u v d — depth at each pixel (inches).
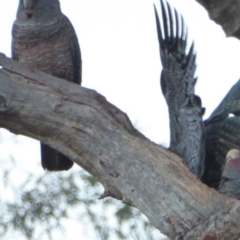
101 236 580.4
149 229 582.2
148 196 371.6
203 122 434.0
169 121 417.4
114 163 378.9
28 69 394.9
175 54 418.6
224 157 436.8
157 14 420.8
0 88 386.6
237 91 456.8
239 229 357.7
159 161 374.0
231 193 420.8
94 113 385.4
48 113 385.7
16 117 387.9
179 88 415.5
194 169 410.0
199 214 363.6
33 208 596.4
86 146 384.2
